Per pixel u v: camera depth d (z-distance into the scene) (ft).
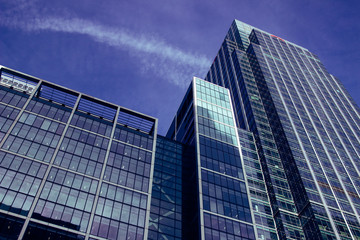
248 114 399.85
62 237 172.65
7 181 184.44
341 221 268.00
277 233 257.55
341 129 406.00
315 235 254.47
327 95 481.05
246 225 230.07
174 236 217.77
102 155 226.99
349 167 340.39
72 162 211.61
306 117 398.83
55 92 255.70
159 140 293.43
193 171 269.23
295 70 515.50
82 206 190.80
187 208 241.76
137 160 237.45
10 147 201.87
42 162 202.39
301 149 337.31
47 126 226.58
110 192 206.39
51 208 182.09
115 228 188.75
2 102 227.40
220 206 235.61
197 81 366.63
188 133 319.27
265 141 350.23
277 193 290.56
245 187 260.62
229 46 591.78
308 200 278.46
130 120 269.44
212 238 211.82
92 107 261.65
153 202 234.17
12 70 251.60
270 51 545.03
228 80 508.53
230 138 305.12
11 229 165.27
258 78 461.78
